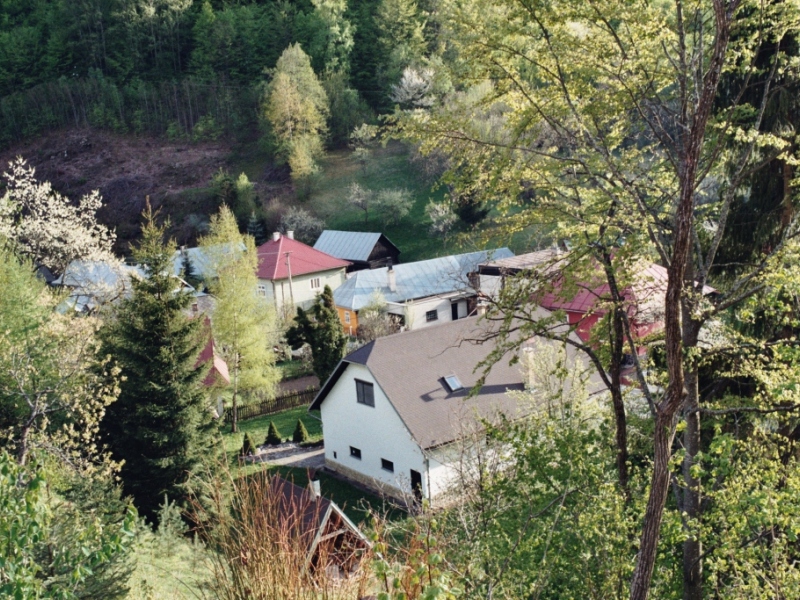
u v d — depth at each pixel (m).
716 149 9.00
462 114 10.36
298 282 52.66
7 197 29.19
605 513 8.51
